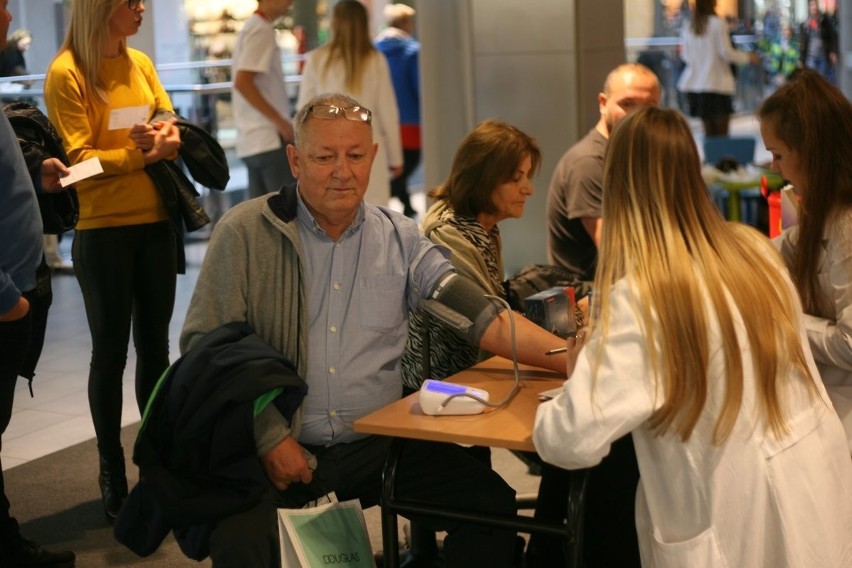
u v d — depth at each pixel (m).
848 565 2.13
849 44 10.83
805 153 2.51
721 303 2.02
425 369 2.97
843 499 2.15
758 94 10.10
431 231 2.99
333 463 2.58
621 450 2.64
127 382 5.23
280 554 2.33
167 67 7.17
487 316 2.59
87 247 3.48
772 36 10.34
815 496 2.08
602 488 2.66
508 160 2.97
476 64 6.53
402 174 7.86
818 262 2.54
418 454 2.59
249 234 2.54
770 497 2.04
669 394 1.99
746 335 2.04
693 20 9.22
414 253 2.67
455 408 2.32
